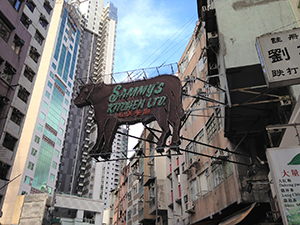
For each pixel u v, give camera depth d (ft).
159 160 96.53
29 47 82.23
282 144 33.19
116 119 43.83
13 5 70.08
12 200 113.91
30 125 137.90
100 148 42.70
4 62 65.21
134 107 43.91
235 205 45.91
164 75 44.65
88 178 237.45
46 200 84.79
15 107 73.15
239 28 38.34
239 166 45.32
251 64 34.99
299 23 36.60
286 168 23.39
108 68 318.45
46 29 92.73
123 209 142.82
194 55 76.07
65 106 173.17
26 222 81.51
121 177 159.63
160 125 40.65
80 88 48.96
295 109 28.27
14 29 69.15
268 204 42.78
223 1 41.32
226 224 44.88
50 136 150.30
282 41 27.50
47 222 93.20
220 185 51.16
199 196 60.49
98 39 332.60
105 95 46.96
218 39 41.60
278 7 38.70
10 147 70.85
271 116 43.04
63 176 231.71
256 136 47.14
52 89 160.45
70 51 192.75
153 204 90.07
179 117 39.70
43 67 159.84
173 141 38.04
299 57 26.37
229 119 43.57
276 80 25.84
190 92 76.54
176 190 80.53
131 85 46.16
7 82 67.05
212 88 59.57
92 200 163.73
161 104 42.27
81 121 264.93
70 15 200.75
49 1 94.89
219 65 43.80
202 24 69.51
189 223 64.39
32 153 132.36
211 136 58.85
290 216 21.50
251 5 39.81
